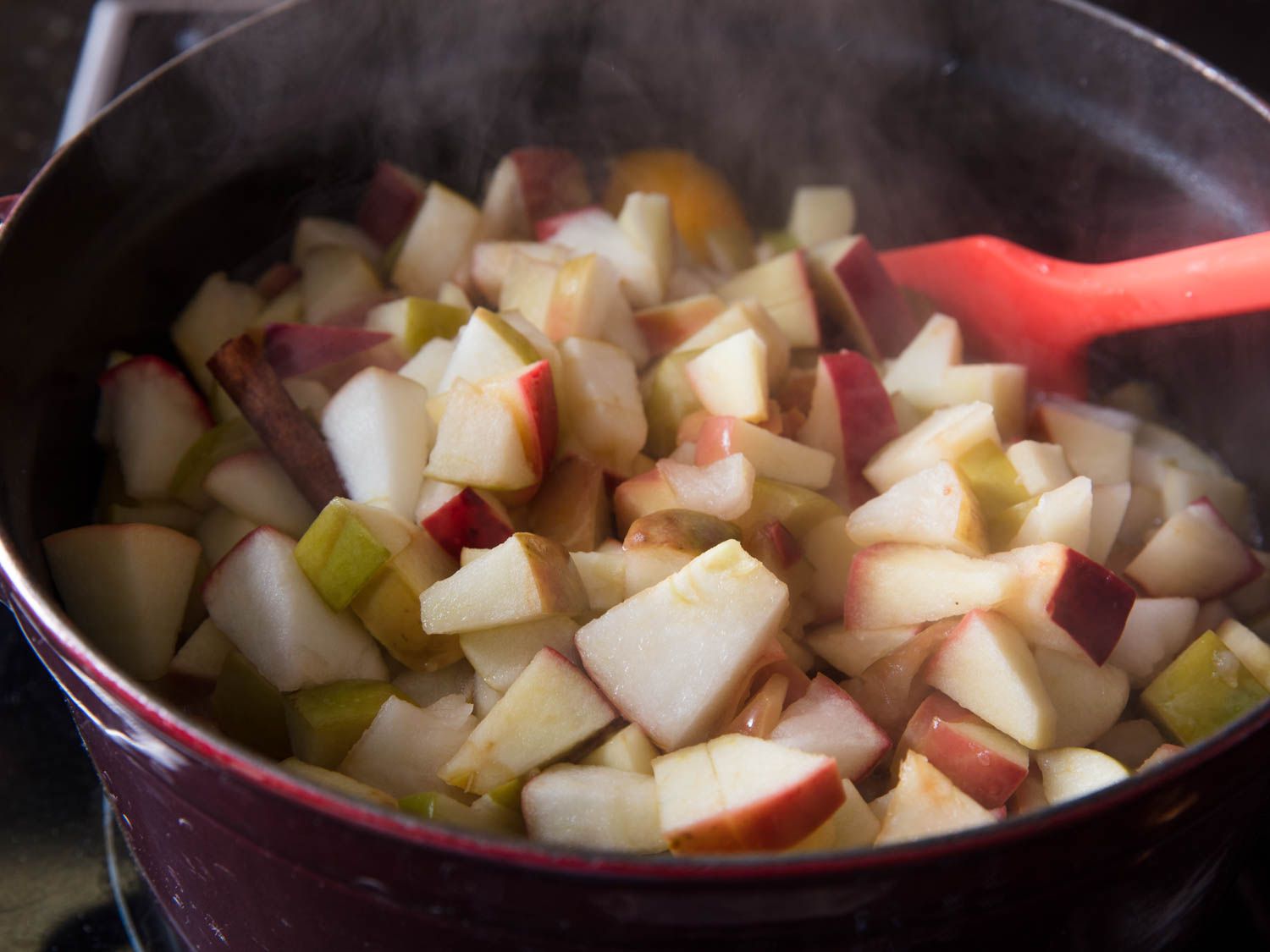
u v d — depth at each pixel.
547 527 0.27
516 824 0.23
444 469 0.26
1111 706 0.25
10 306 0.25
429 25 0.30
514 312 0.29
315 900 0.19
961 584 0.25
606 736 0.24
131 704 0.19
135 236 0.28
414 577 0.25
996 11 0.31
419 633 0.25
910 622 0.25
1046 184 0.33
